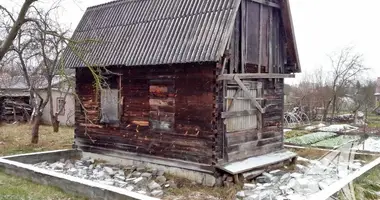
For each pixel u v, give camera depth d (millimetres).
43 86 28172
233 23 10016
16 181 10156
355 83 45406
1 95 28453
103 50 12820
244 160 11336
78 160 13953
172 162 11266
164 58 10656
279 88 13469
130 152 12555
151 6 12828
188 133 10906
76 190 8945
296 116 28562
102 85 13273
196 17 10984
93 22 14461
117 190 8141
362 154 14172
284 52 13594
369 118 32219
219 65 10266
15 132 22109
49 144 17516
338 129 23172
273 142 13062
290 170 12031
